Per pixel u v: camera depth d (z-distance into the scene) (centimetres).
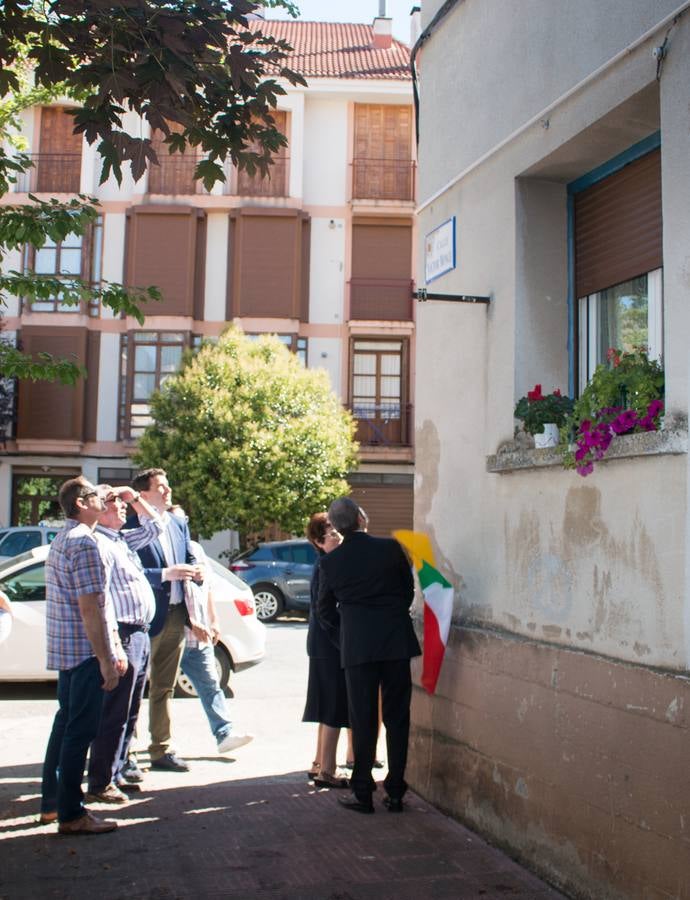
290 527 2312
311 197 2889
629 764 399
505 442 539
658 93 431
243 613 1045
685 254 389
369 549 599
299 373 2405
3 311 2762
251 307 2794
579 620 454
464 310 606
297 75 558
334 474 2416
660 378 413
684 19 398
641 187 490
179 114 495
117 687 610
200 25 507
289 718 930
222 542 2700
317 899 444
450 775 580
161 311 2770
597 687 425
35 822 568
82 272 2780
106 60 497
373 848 518
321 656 654
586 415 445
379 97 2898
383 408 2847
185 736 848
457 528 600
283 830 551
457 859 500
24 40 529
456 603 596
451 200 634
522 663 495
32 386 2766
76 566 531
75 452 2758
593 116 466
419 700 633
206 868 486
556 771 457
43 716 932
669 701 374
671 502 388
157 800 620
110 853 510
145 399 2756
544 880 466
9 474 2788
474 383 586
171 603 709
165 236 2788
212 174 573
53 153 2819
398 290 2852
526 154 532
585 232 538
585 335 534
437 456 637
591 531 446
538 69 522
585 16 476
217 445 2266
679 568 381
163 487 718
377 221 2880
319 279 2867
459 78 628
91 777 614
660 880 375
